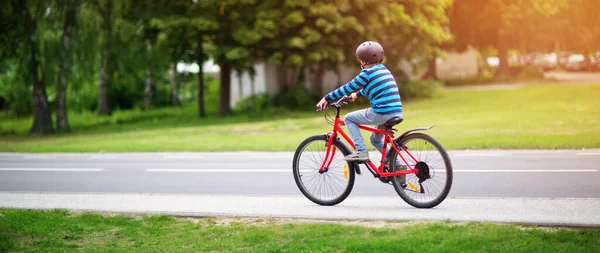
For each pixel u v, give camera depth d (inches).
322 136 287.9
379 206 278.7
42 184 402.0
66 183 404.2
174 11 1166.3
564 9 1877.5
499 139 591.8
